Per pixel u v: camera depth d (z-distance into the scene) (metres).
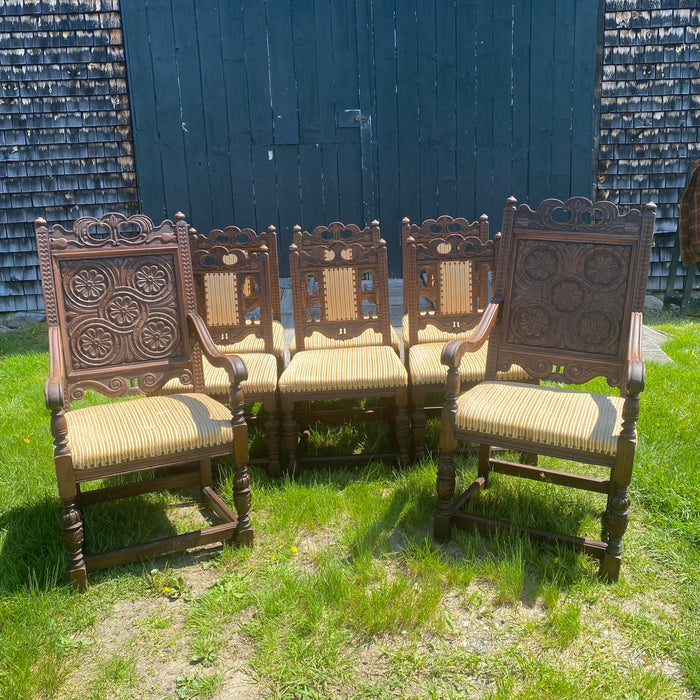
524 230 2.87
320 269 3.55
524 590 2.37
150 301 2.85
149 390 2.88
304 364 3.28
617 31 6.42
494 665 2.03
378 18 6.33
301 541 2.72
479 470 3.02
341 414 3.45
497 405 2.57
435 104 6.50
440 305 3.60
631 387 2.24
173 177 6.60
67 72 6.41
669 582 2.40
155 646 2.17
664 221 6.79
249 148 6.57
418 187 6.68
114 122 6.54
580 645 2.11
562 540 2.48
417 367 3.23
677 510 2.77
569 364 2.84
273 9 6.29
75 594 2.40
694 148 6.63
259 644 2.14
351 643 2.14
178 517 2.94
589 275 2.77
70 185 6.64
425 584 2.36
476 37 6.37
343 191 6.69
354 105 6.50
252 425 3.42
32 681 2.00
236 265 3.51
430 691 1.94
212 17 6.30
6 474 3.18
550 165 6.62
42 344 6.09
